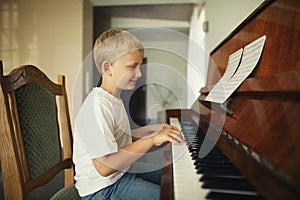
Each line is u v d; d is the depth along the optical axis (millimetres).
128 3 3053
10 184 758
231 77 940
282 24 639
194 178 456
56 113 1075
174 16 3682
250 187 393
